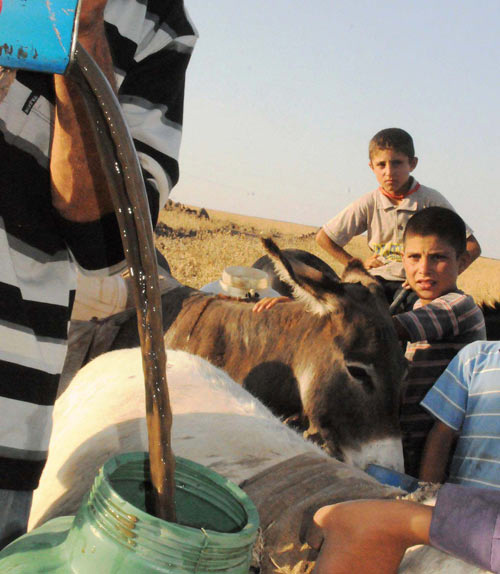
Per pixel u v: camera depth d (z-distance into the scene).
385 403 2.17
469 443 2.23
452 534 1.16
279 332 2.30
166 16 1.64
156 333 1.02
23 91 1.36
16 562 1.07
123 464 1.14
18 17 0.91
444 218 3.08
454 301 2.88
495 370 2.28
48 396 1.41
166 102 1.62
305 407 2.20
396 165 4.39
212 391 1.90
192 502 1.17
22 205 1.38
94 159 1.31
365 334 2.22
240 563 1.04
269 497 1.51
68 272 1.47
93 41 1.25
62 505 1.70
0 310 1.33
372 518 1.23
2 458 1.35
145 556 0.98
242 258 8.41
